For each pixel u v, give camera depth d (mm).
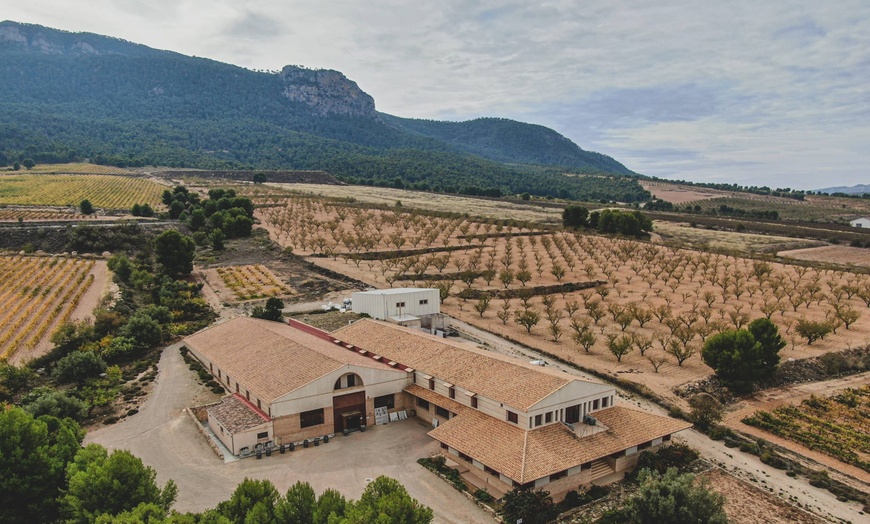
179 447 53781
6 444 38969
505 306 94125
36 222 141000
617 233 178875
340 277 117750
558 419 49812
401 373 61375
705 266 125750
